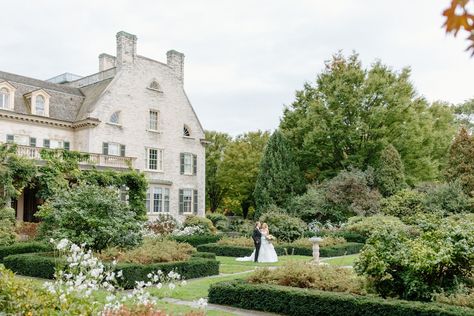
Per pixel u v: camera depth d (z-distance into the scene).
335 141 35.56
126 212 14.33
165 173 34.28
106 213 13.82
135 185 26.12
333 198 29.53
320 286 8.88
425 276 7.94
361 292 8.23
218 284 9.34
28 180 21.19
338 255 19.41
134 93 32.66
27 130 28.25
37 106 29.14
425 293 7.77
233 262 16.55
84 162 26.72
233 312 8.41
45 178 21.92
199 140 37.34
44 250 15.79
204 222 29.70
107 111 30.75
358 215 28.06
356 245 20.95
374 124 34.38
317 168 37.44
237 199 49.66
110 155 28.16
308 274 9.19
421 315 6.97
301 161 38.00
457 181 27.53
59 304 5.51
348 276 9.23
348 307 7.69
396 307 7.22
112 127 30.95
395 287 8.19
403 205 27.56
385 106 34.78
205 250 19.77
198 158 37.16
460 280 7.95
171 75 35.66
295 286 9.12
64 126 29.94
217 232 28.58
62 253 12.51
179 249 14.11
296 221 23.06
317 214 30.39
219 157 52.69
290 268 9.49
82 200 13.76
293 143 38.16
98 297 8.20
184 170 35.84
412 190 29.06
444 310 6.78
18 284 5.54
